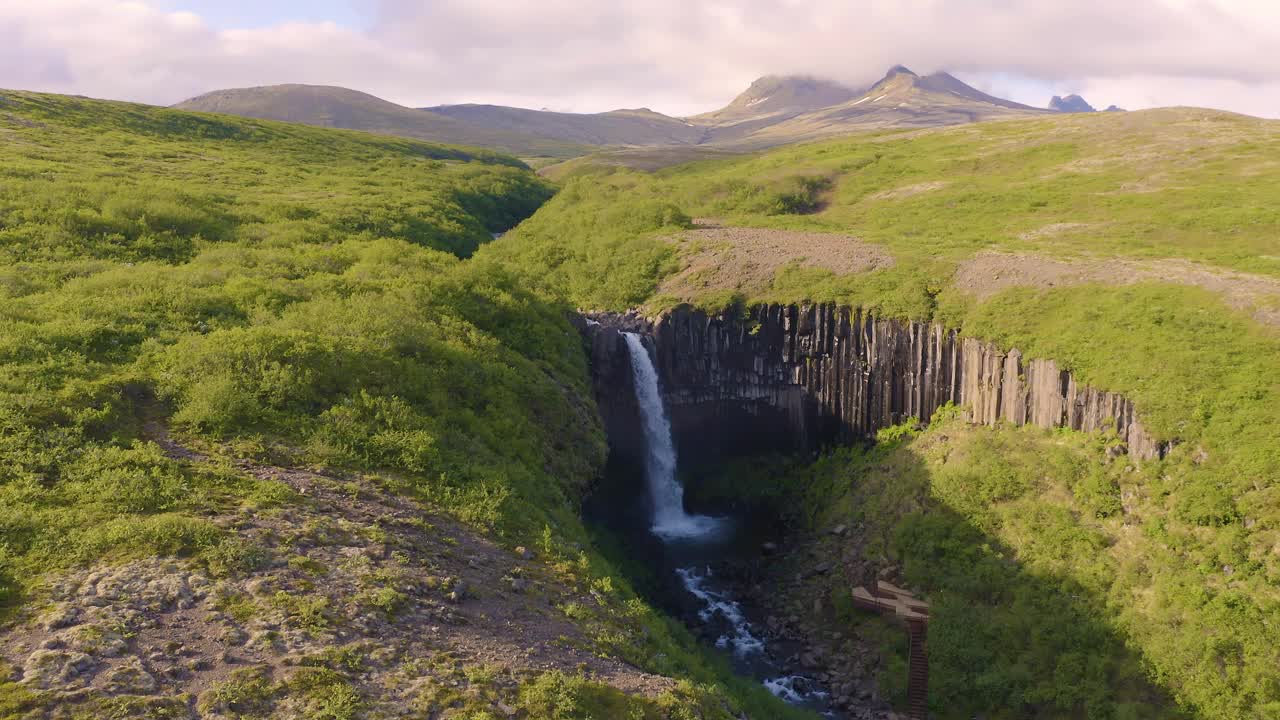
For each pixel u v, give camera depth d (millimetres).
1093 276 49406
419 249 52844
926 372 49219
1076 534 36688
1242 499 32750
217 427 24656
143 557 18109
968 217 73250
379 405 28531
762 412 55938
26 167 61156
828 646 38344
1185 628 31125
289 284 40000
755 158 136500
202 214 56375
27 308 31922
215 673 15359
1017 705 32625
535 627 20281
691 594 43375
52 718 13531
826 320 53062
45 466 20828
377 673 16484
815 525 48531
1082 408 40656
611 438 52688
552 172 185375
